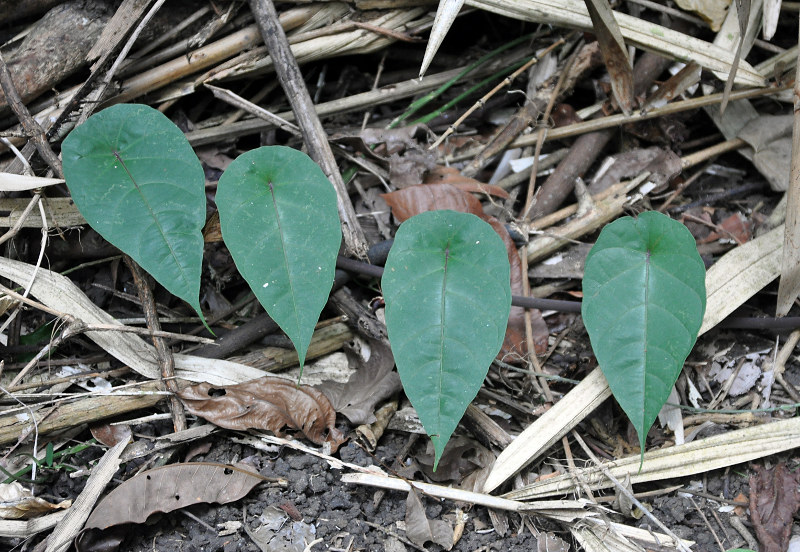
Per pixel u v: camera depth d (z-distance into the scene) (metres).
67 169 1.02
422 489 1.04
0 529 1.01
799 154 1.05
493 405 1.09
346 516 1.04
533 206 1.16
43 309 1.05
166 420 1.07
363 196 1.16
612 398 1.10
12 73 1.08
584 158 1.17
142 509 1.02
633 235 1.03
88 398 1.05
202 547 1.03
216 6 1.12
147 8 1.08
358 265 1.09
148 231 1.01
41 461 1.04
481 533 1.04
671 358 1.02
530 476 1.07
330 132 1.17
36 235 1.10
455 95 1.20
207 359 1.08
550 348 1.11
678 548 1.03
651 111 1.16
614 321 1.02
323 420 1.06
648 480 1.05
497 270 1.01
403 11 1.16
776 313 1.09
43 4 1.10
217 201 1.01
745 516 1.05
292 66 1.11
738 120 1.18
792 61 1.16
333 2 1.14
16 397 1.04
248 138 1.17
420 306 1.01
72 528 1.02
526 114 1.18
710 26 1.17
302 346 1.00
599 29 1.10
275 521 1.04
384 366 1.08
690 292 1.02
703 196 1.19
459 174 1.16
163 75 1.12
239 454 1.06
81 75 1.11
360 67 1.21
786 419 1.07
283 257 1.01
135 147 1.02
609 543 1.03
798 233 1.06
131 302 1.11
